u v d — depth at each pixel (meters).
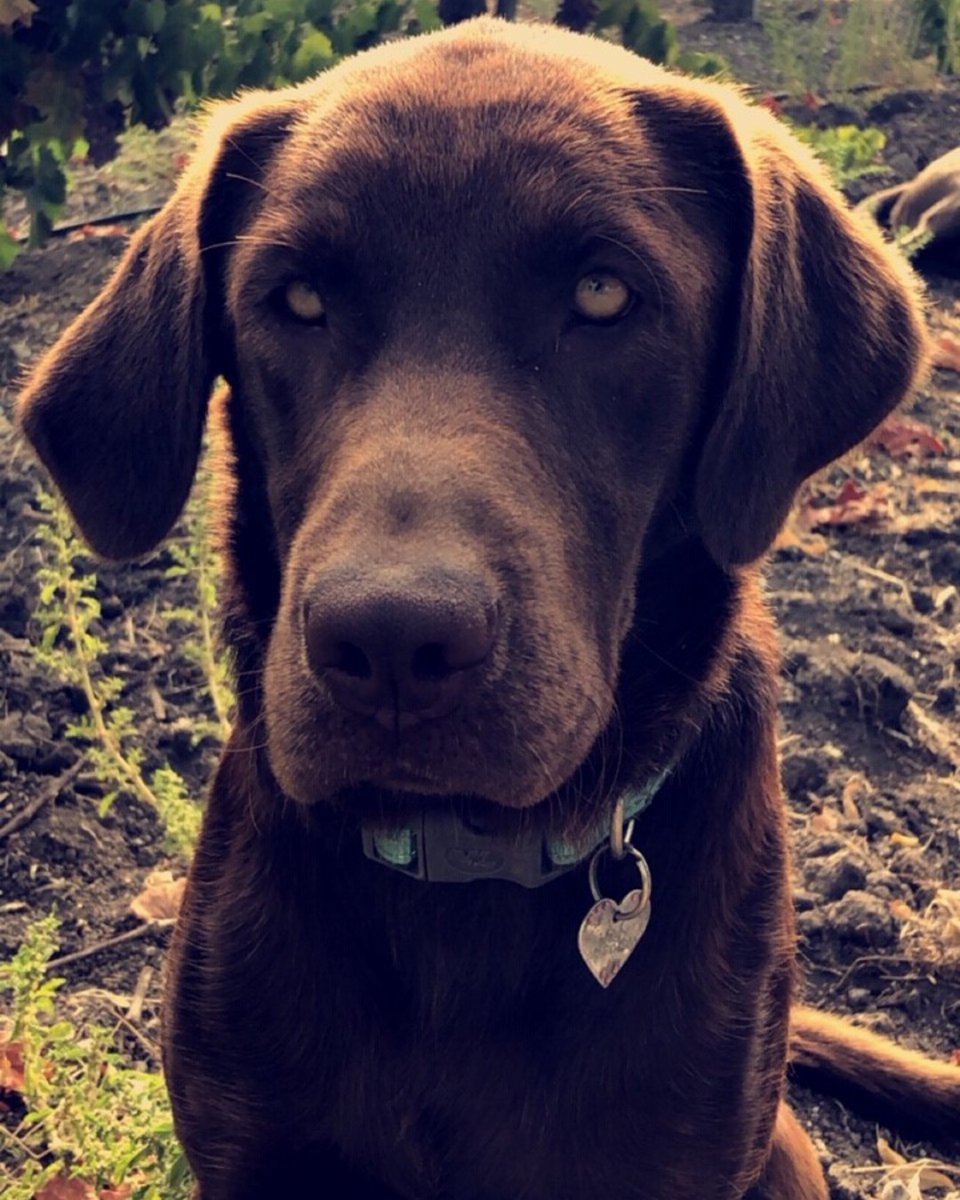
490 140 0.50
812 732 0.98
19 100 1.14
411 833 0.54
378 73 0.54
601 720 0.51
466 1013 0.55
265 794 0.56
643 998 0.54
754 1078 0.56
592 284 0.50
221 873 0.57
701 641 0.56
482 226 0.49
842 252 0.57
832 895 0.87
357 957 0.55
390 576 0.42
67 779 0.92
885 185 1.75
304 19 1.16
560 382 0.50
